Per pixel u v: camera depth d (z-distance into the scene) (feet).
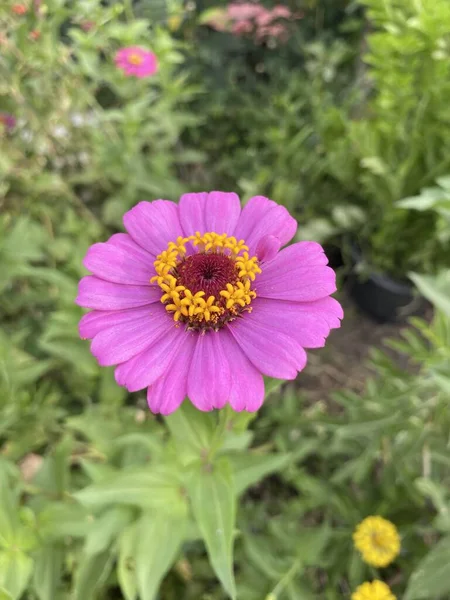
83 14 0.86
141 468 0.46
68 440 0.56
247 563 0.61
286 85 1.28
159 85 1.11
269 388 0.35
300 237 0.96
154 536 0.45
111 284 0.37
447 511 0.54
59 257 0.88
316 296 0.35
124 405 0.81
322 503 0.66
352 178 0.98
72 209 0.98
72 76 0.91
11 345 0.68
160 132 1.16
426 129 0.85
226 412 0.38
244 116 1.22
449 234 0.81
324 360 0.99
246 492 0.80
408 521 0.65
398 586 0.64
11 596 0.40
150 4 1.19
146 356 0.35
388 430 0.65
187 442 0.43
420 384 0.62
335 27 1.43
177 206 0.41
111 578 0.61
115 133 1.03
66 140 0.97
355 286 1.06
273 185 1.06
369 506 0.67
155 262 0.37
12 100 0.88
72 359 0.66
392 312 1.03
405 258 0.97
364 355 1.01
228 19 1.31
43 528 0.48
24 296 0.82
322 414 0.72
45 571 0.49
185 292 0.35
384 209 0.94
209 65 1.37
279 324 0.35
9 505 0.45
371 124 0.97
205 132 1.27
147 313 0.37
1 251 0.69
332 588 0.60
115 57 0.91
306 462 0.81
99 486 0.44
